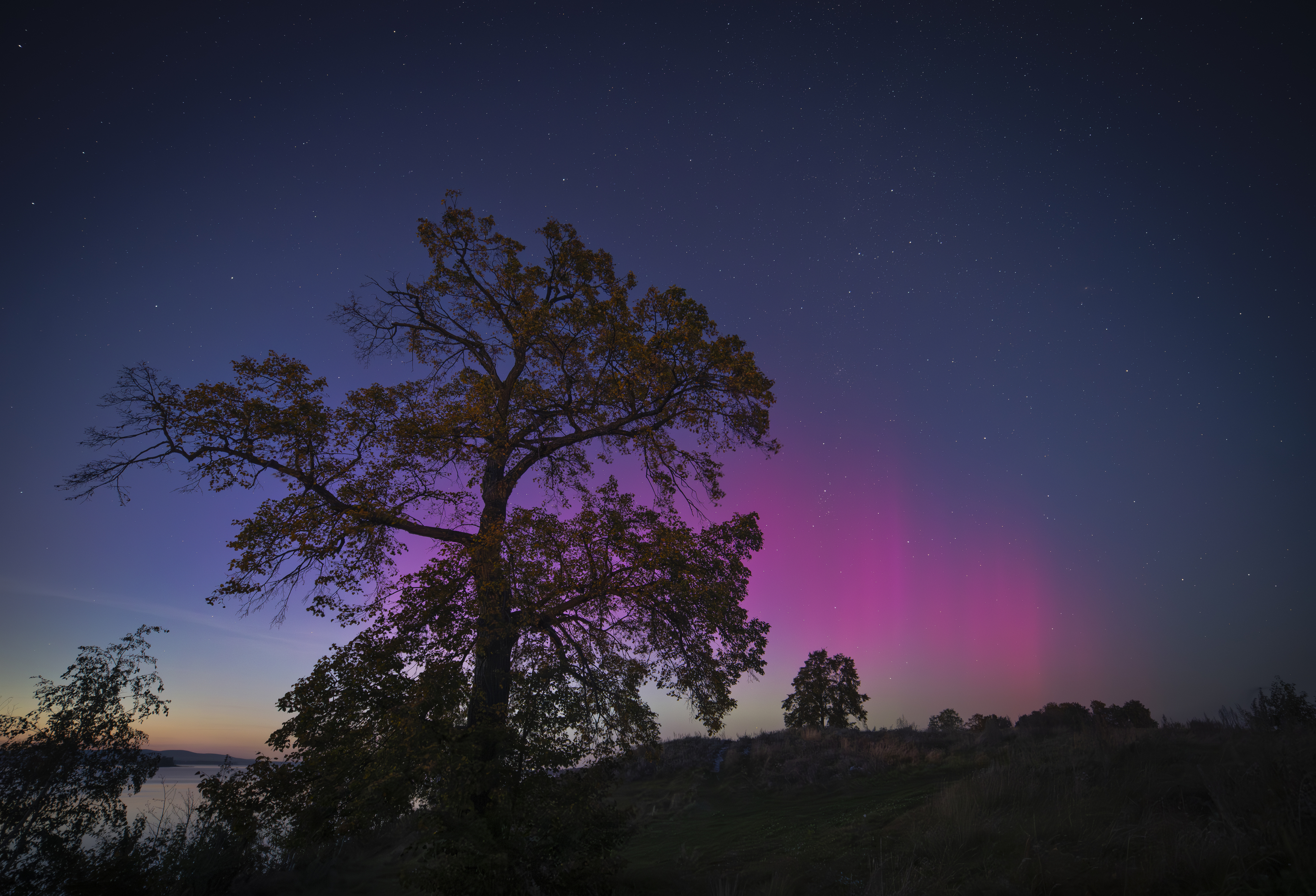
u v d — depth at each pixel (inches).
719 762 1010.1
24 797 404.5
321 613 497.4
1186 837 272.4
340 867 572.4
